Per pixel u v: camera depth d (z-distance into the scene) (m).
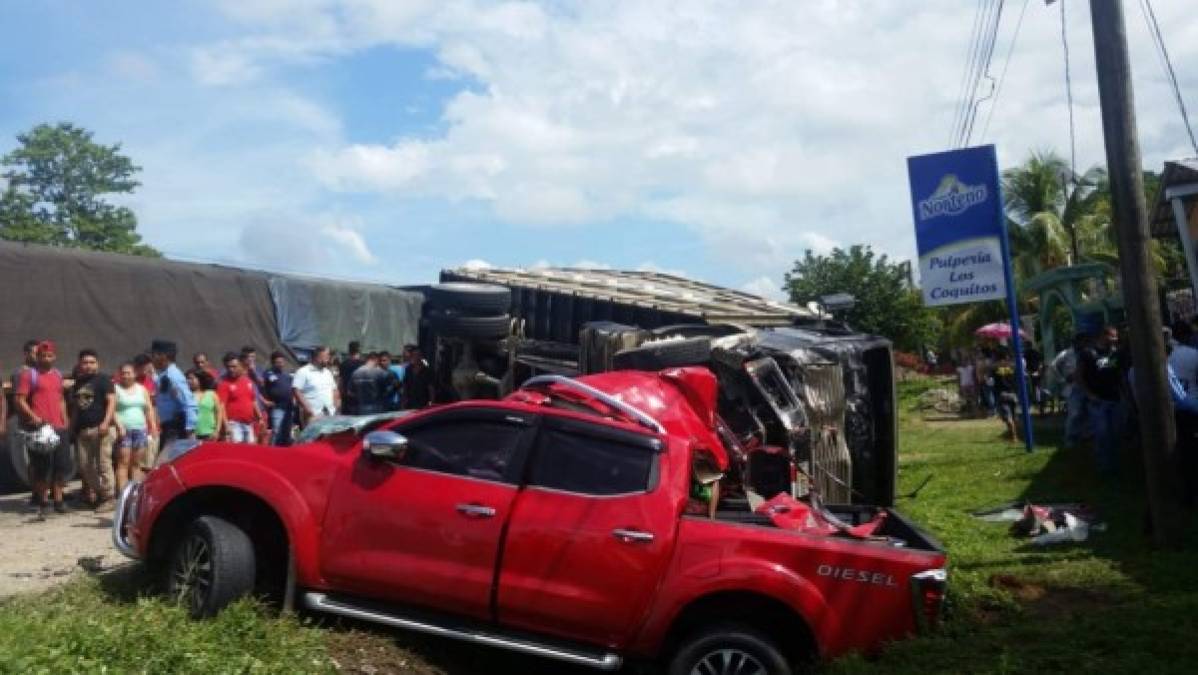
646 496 5.96
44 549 8.71
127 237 47.62
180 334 13.85
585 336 11.23
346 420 7.14
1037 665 5.70
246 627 5.81
